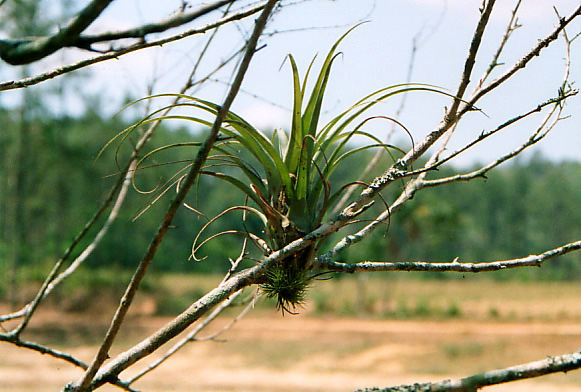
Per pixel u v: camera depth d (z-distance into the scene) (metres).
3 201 38.28
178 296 41.62
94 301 36.69
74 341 29.52
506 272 61.72
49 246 39.59
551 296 46.59
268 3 1.65
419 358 27.27
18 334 2.96
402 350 28.67
